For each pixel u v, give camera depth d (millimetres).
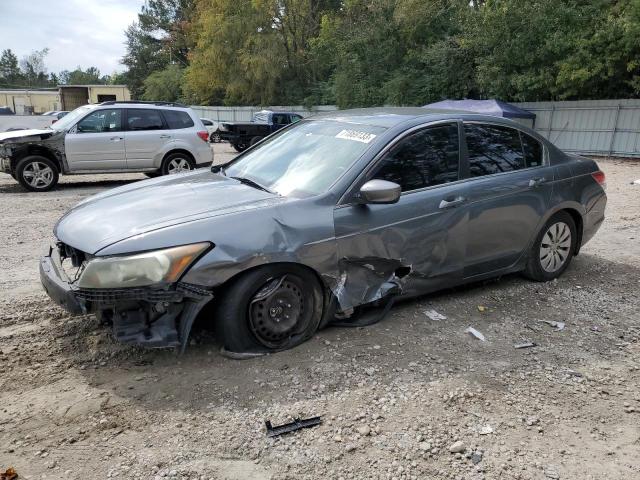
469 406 3113
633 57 20828
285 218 3537
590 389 3357
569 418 3049
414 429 2883
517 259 4891
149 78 56969
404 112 4590
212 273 3260
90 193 11008
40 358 3535
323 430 2855
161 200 3783
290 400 3105
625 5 21406
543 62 23359
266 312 3504
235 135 23719
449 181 4320
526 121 23766
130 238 3221
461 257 4391
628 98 22125
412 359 3617
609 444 2836
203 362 3479
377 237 3852
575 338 4059
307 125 4801
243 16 40438
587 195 5289
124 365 3457
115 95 51562
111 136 11281
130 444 2717
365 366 3492
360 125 4363
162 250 3176
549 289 5047
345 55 32625
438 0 30328
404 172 4074
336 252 3682
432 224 4125
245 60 39812
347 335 3906
